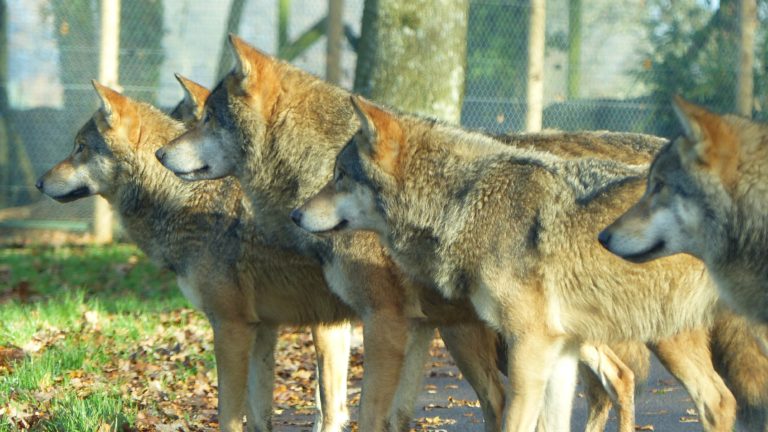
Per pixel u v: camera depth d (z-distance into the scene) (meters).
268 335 12.66
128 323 19.14
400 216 10.48
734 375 10.95
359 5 30.31
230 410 11.98
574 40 30.25
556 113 30.33
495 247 10.01
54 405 12.76
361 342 18.98
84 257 28.16
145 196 12.73
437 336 20.61
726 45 29.58
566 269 9.80
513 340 10.01
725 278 8.53
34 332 18.02
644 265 9.61
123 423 12.19
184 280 12.42
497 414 11.81
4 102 30.83
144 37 31.30
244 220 11.89
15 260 27.78
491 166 10.27
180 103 15.27
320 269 11.75
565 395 10.94
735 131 8.12
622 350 12.10
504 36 29.84
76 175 13.02
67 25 30.98
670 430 13.46
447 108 19.75
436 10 19.53
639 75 30.36
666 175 8.61
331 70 28.75
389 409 11.04
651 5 30.31
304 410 14.95
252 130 11.47
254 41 31.50
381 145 10.36
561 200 9.88
